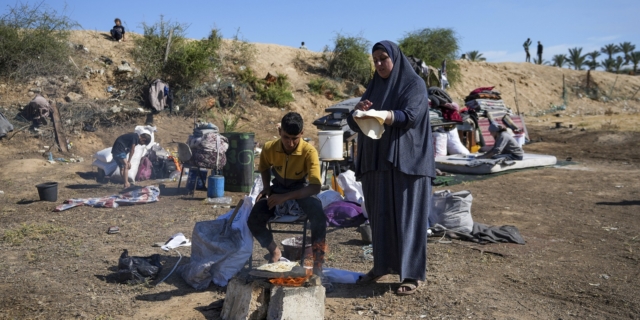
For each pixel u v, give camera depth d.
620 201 9.06
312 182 4.64
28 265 5.43
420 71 16.56
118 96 17.25
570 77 40.59
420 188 4.52
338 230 6.98
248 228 4.93
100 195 9.20
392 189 4.54
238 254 4.83
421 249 4.55
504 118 16.50
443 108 14.05
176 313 4.25
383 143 4.50
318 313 3.94
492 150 12.51
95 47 19.50
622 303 4.48
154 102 17.03
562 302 4.51
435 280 5.00
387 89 4.57
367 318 4.14
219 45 21.88
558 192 9.96
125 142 9.85
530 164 13.02
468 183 10.95
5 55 16.52
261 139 17.23
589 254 5.97
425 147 4.50
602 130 21.12
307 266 4.96
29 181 10.51
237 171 9.67
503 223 7.55
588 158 15.62
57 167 12.15
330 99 22.72
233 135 9.64
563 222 7.58
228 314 4.07
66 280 4.99
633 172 12.51
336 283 4.90
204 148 8.95
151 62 19.05
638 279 5.10
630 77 43.62
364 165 4.68
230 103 19.44
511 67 38.97
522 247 6.23
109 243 6.29
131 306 4.40
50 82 16.69
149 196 8.71
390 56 4.55
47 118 14.73
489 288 4.82
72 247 6.09
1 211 7.94
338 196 7.37
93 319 4.12
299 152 4.66
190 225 7.19
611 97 39.66
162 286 4.86
